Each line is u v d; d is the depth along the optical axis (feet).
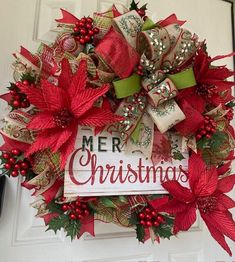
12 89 1.70
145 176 1.85
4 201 2.07
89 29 1.79
